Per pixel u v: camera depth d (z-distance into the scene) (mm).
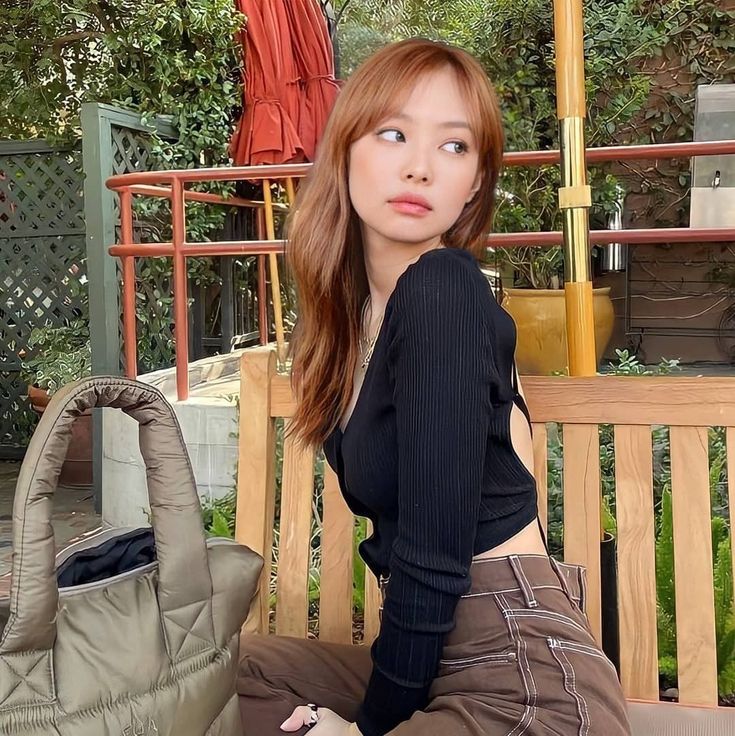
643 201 5668
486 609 1165
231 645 1148
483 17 5449
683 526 1586
